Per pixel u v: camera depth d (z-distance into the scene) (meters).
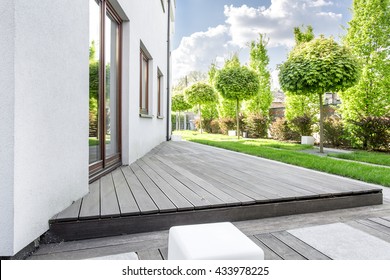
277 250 1.62
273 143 9.48
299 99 10.52
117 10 3.46
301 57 6.98
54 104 1.79
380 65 7.79
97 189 2.46
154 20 6.25
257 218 2.15
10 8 1.39
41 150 1.63
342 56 6.58
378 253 1.60
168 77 10.28
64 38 1.92
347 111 8.34
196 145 7.81
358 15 8.14
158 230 1.89
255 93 12.32
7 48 1.39
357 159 5.68
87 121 2.33
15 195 1.41
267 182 2.85
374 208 2.47
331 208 2.39
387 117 7.26
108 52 3.33
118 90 3.74
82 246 1.66
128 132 3.85
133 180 2.87
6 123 1.39
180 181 2.85
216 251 1.06
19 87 1.43
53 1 1.76
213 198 2.18
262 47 13.50
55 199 1.79
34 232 1.57
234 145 8.23
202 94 17.11
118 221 1.81
